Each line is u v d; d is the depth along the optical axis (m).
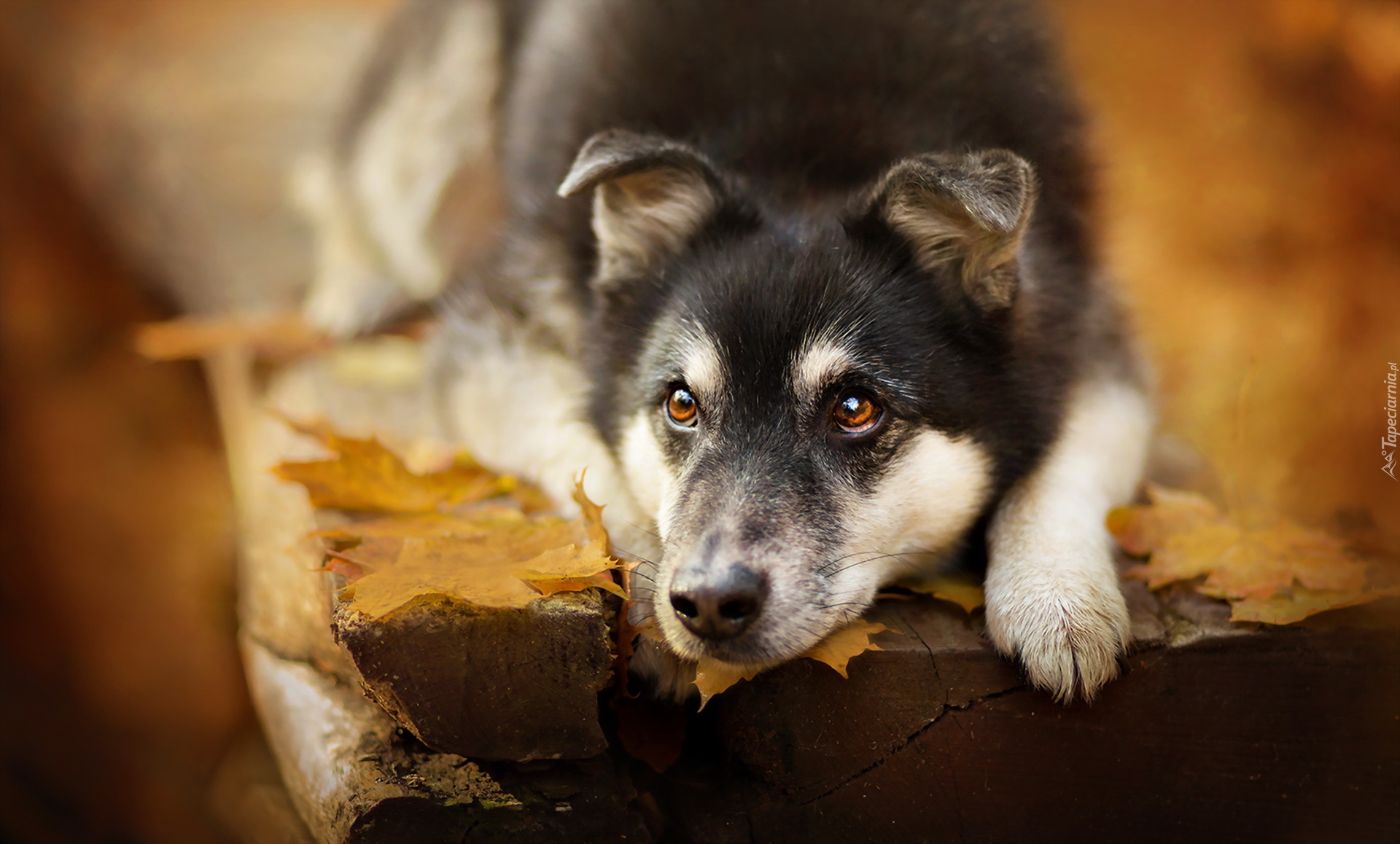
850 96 3.71
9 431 7.15
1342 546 3.21
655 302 3.30
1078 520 3.05
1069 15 5.54
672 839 2.85
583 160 3.06
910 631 2.84
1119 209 4.48
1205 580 3.06
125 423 7.25
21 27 7.83
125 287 7.21
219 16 9.70
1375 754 2.79
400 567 2.72
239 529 5.02
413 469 3.80
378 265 5.96
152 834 6.94
